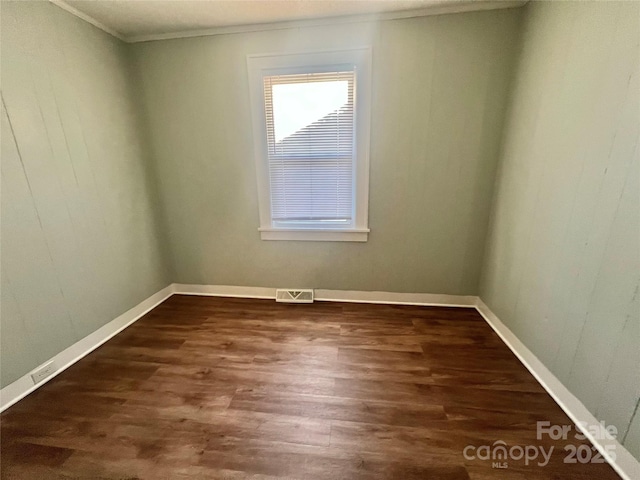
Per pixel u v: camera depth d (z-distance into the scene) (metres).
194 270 3.03
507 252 2.19
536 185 1.87
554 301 1.68
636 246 1.21
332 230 2.69
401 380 1.80
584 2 1.48
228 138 2.62
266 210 2.75
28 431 1.48
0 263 1.61
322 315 2.61
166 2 1.96
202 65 2.47
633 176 1.22
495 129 2.29
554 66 1.71
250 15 2.17
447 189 2.48
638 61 1.20
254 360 2.01
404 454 1.34
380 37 2.23
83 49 2.10
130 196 2.55
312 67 2.35
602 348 1.36
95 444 1.40
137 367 1.96
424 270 2.71
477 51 2.16
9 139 1.65
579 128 1.52
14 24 1.66
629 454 1.22
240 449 1.37
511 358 2.01
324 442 1.40
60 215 1.94
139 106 2.63
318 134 2.50
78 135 2.07
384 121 2.39
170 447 1.38
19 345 1.71
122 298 2.46
